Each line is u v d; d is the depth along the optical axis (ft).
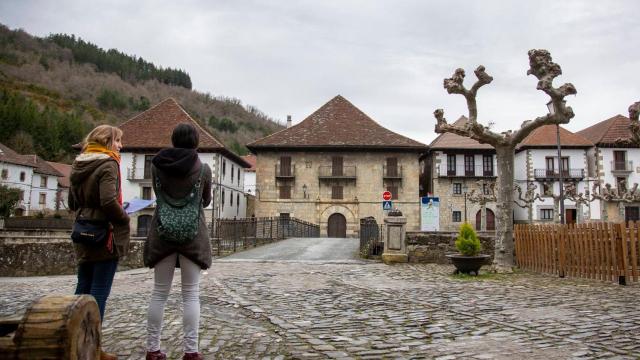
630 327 17.76
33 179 205.87
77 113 350.43
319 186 142.92
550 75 37.81
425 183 170.71
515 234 44.09
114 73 443.73
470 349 15.02
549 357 14.01
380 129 147.54
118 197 12.79
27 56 402.31
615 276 31.78
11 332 9.14
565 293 27.02
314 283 31.96
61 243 58.65
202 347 15.15
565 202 157.69
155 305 12.44
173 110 146.82
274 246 72.74
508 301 24.11
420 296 26.08
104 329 17.69
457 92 40.81
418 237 48.88
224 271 39.86
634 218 155.53
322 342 15.89
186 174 12.30
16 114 261.85
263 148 142.82
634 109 42.88
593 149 158.61
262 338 16.47
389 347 15.30
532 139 160.76
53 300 7.89
